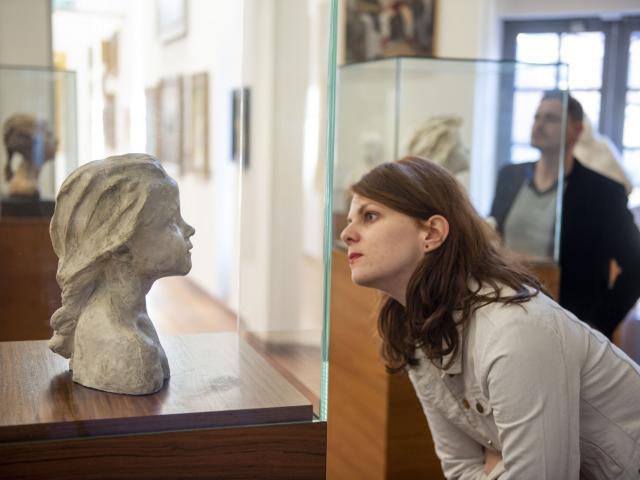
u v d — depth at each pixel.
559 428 1.36
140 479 1.08
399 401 2.71
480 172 3.14
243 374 1.27
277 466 1.13
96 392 1.17
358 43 5.39
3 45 1.66
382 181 1.50
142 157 1.20
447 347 1.46
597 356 1.45
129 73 1.75
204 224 2.86
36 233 1.36
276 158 3.99
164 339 1.49
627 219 2.94
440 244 1.47
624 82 5.80
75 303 1.21
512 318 1.38
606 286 2.99
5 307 1.34
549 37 5.75
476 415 1.57
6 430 1.03
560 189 2.95
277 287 3.93
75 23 1.69
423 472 2.77
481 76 3.07
